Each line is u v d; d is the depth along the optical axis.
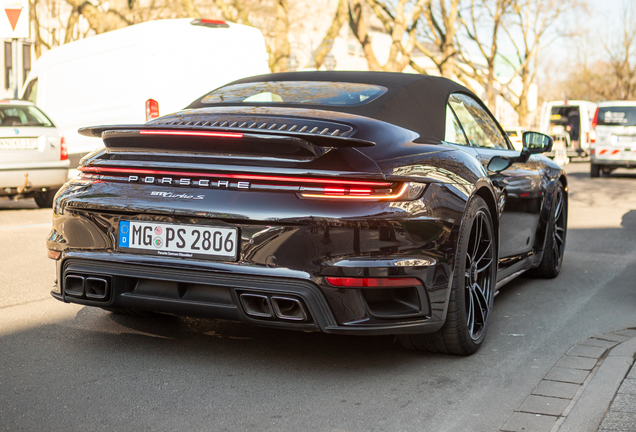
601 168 19.48
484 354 3.53
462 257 3.24
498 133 4.80
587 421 2.62
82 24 30.66
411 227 2.93
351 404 2.84
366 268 2.85
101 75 10.41
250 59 10.36
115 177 3.17
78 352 3.42
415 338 3.39
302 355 3.44
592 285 5.31
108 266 3.13
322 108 3.53
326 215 2.84
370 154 2.96
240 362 3.32
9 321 3.96
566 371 3.21
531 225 4.96
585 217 9.88
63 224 3.27
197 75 9.88
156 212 3.02
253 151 2.92
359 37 23.81
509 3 35.38
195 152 3.01
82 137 10.95
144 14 24.44
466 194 3.25
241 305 2.94
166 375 3.12
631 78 58.78
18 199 12.12
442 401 2.88
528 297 4.90
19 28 12.22
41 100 11.77
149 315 4.05
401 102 3.66
